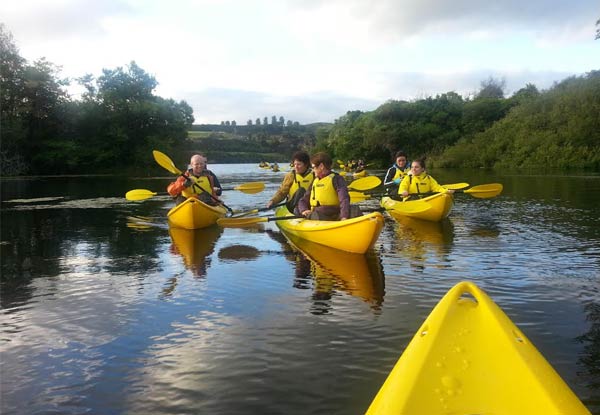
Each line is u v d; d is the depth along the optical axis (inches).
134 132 1453.0
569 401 58.7
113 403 85.3
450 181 679.1
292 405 82.9
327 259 194.9
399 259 191.9
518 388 62.6
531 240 225.8
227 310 132.3
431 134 1487.5
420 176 342.0
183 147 1659.7
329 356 101.2
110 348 108.2
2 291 153.2
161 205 428.5
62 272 177.5
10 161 1211.9
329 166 237.1
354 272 172.1
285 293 147.2
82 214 360.2
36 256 206.5
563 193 466.9
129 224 305.4
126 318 127.1
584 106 1070.4
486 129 1323.8
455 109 1525.6
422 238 238.7
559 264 177.6
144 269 181.3
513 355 68.6
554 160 1088.2
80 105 1373.0
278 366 97.3
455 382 64.1
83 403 85.4
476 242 224.4
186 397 86.7
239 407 82.8
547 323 117.7
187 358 102.3
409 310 129.0
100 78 1455.5
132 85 1469.0
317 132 2039.9
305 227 237.9
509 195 457.7
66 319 127.0
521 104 1278.3
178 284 159.5
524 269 171.2
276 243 233.9
